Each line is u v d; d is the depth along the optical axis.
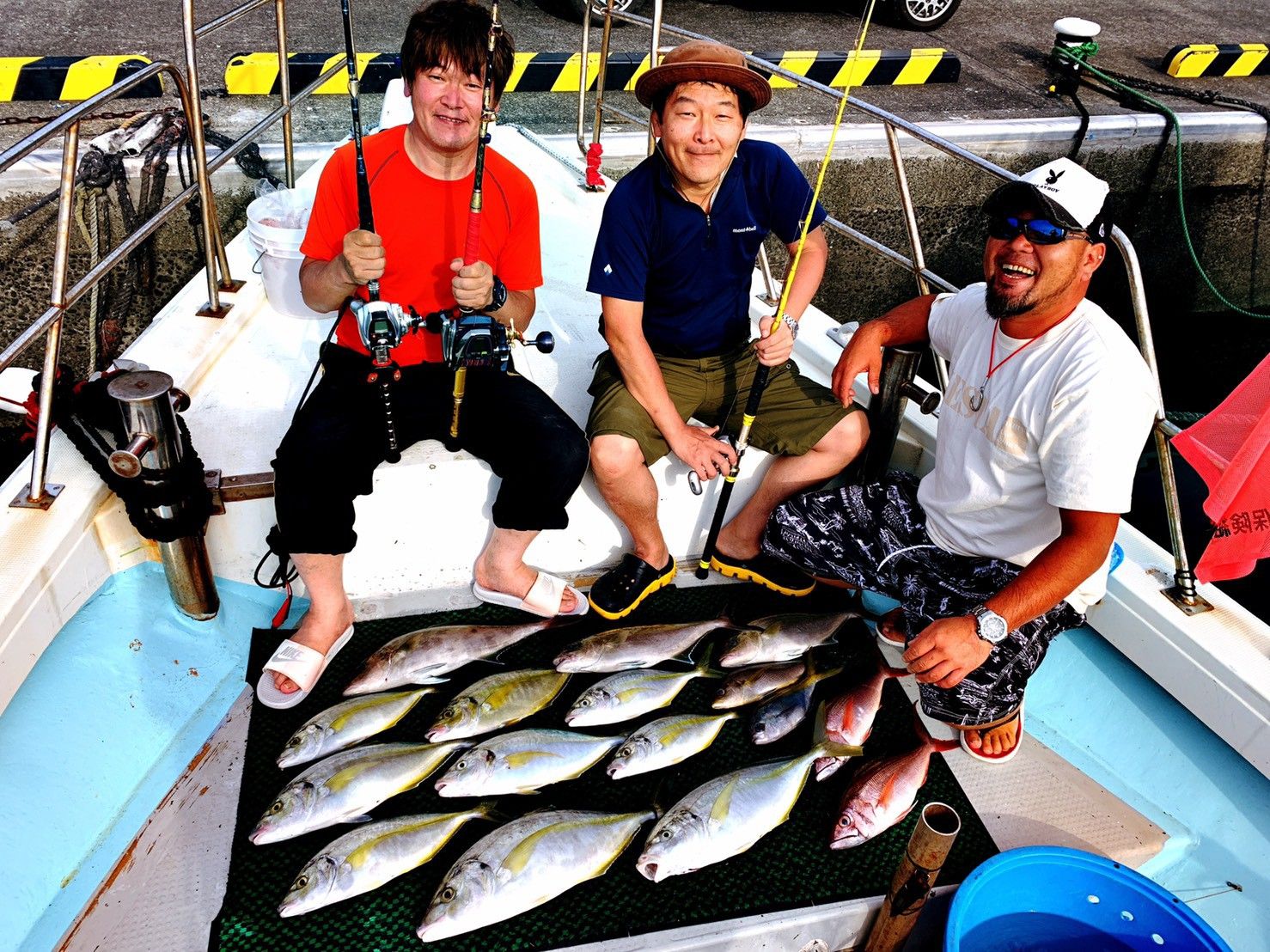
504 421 2.36
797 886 2.05
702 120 2.16
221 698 2.39
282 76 3.81
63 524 2.33
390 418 2.29
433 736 2.24
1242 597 4.24
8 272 4.73
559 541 2.75
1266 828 2.30
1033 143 6.05
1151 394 1.93
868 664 2.51
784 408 2.60
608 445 2.38
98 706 2.30
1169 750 2.46
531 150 4.58
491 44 2.00
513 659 2.52
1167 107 6.42
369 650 2.50
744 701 2.44
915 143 5.81
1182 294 7.07
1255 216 6.76
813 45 7.43
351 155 2.22
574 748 2.25
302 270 2.29
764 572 2.79
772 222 2.51
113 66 5.48
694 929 1.94
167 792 2.15
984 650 1.99
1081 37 6.52
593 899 1.99
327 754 2.21
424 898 1.97
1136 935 1.91
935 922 2.07
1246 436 2.24
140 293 4.82
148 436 2.10
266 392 2.81
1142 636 2.57
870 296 6.39
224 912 1.92
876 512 2.49
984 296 2.28
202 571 2.42
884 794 2.17
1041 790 2.34
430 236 2.28
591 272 2.38
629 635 2.53
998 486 2.15
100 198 4.32
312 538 2.22
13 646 2.18
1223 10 9.39
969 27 8.33
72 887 1.98
